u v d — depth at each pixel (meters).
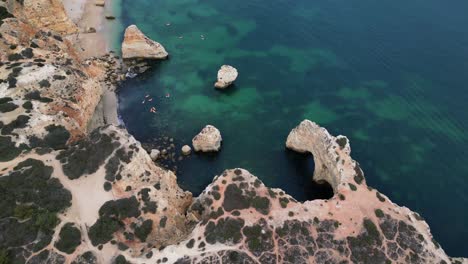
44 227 43.59
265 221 47.03
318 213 48.44
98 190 48.28
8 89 60.16
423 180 61.19
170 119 71.50
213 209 48.28
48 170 48.91
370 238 46.41
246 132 69.44
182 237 47.31
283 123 71.06
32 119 55.94
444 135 68.44
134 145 52.25
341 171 53.41
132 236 45.34
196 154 64.81
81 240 44.00
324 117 72.00
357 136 68.25
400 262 45.09
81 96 65.50
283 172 62.91
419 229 48.28
